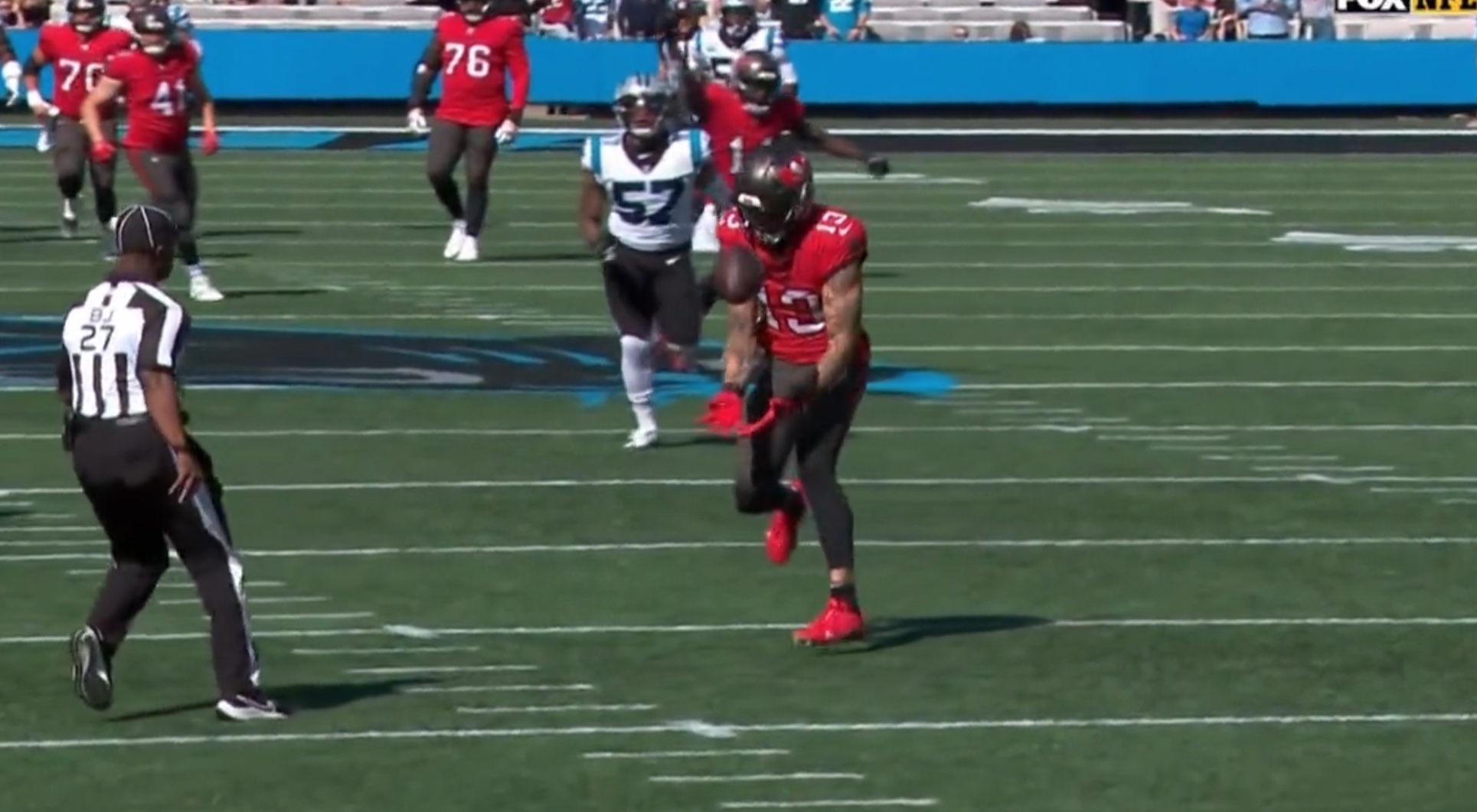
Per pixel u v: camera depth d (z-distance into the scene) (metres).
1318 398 60.59
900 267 85.50
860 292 35.81
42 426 55.16
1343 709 34.38
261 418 56.84
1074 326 72.06
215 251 88.12
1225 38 155.62
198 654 36.81
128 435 31.66
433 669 36.12
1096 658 36.97
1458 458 53.38
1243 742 32.69
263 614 39.41
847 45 144.50
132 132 73.44
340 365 63.81
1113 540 45.34
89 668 32.25
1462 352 67.94
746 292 35.62
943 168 122.00
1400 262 88.25
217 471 50.84
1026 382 62.47
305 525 45.94
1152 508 48.03
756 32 81.75
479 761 31.56
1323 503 48.69
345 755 31.75
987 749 32.22
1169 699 34.75
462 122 84.56
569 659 36.72
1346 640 38.22
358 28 153.25
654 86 52.56
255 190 109.81
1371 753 32.22
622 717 33.62
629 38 143.62
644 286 53.09
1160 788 30.59
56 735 32.66
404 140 132.50
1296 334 71.06
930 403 59.41
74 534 44.94
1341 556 44.16
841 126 140.88
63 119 89.56
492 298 75.94
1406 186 115.44
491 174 117.38
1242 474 51.50
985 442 54.72
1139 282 82.19
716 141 67.56
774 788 30.45
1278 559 43.81
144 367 31.45
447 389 60.72
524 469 51.28
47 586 41.06
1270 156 128.62
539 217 99.69
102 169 82.81
